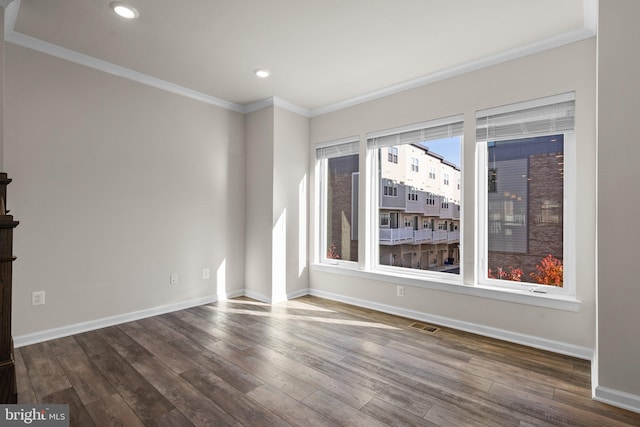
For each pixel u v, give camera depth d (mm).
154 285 3484
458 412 1859
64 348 2648
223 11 2307
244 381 2180
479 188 3098
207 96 3908
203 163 3908
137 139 3336
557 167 2736
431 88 3344
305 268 4418
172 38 2666
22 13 2314
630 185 1843
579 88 2527
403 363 2447
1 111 2100
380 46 2779
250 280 4293
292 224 4250
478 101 3029
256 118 4219
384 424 1755
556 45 2619
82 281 2986
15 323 2646
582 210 2516
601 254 1931
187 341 2832
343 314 3604
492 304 2945
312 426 1734
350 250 4168
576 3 2193
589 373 2285
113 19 2400
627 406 1863
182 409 1870
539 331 2703
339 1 2199
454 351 2654
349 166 4188
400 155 3746
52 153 2809
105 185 3119
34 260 2729
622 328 1885
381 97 3742
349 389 2096
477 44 2736
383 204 3896
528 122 2779
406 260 3699
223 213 4125
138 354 2564
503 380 2203
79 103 2953
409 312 3482
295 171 4277
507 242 2979
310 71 3262
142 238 3383
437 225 3447
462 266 3162
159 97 3506
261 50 2855
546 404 1932
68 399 1955
